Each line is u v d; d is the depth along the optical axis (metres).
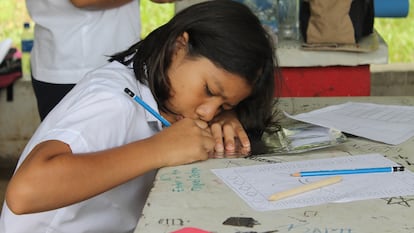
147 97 1.36
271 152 1.33
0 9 3.91
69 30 2.03
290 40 2.57
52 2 2.00
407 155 1.30
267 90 1.43
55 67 2.05
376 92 3.33
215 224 0.98
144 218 1.00
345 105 1.68
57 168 1.14
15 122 3.16
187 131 1.28
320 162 1.26
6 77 3.08
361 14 2.45
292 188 1.12
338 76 2.47
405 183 1.14
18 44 3.73
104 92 1.28
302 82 2.47
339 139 1.37
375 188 1.11
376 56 2.42
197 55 1.29
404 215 1.01
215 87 1.29
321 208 1.03
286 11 2.62
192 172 1.20
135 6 2.13
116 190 1.39
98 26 2.04
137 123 1.35
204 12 1.33
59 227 1.33
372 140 1.40
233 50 1.27
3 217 1.34
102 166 1.17
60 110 1.32
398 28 3.83
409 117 1.56
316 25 2.42
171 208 1.04
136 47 1.48
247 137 1.39
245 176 1.18
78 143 1.21
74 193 1.15
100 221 1.39
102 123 1.25
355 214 1.01
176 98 1.33
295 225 0.98
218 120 1.45
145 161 1.21
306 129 1.47
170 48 1.33
